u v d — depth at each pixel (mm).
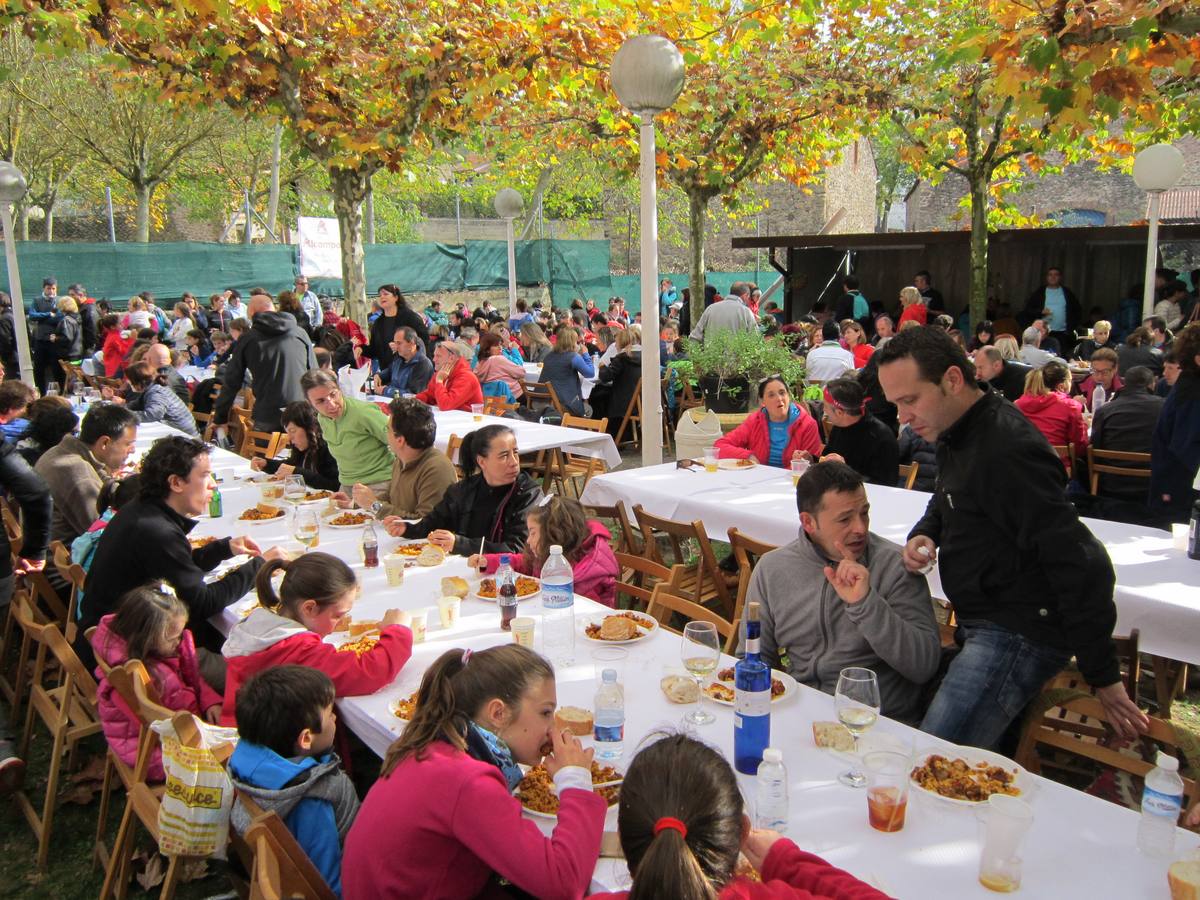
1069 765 3201
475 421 7656
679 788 1457
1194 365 4523
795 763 2197
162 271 16891
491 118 11633
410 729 1986
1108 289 14492
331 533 4449
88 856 3254
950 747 2234
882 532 4184
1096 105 4082
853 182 26609
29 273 15805
